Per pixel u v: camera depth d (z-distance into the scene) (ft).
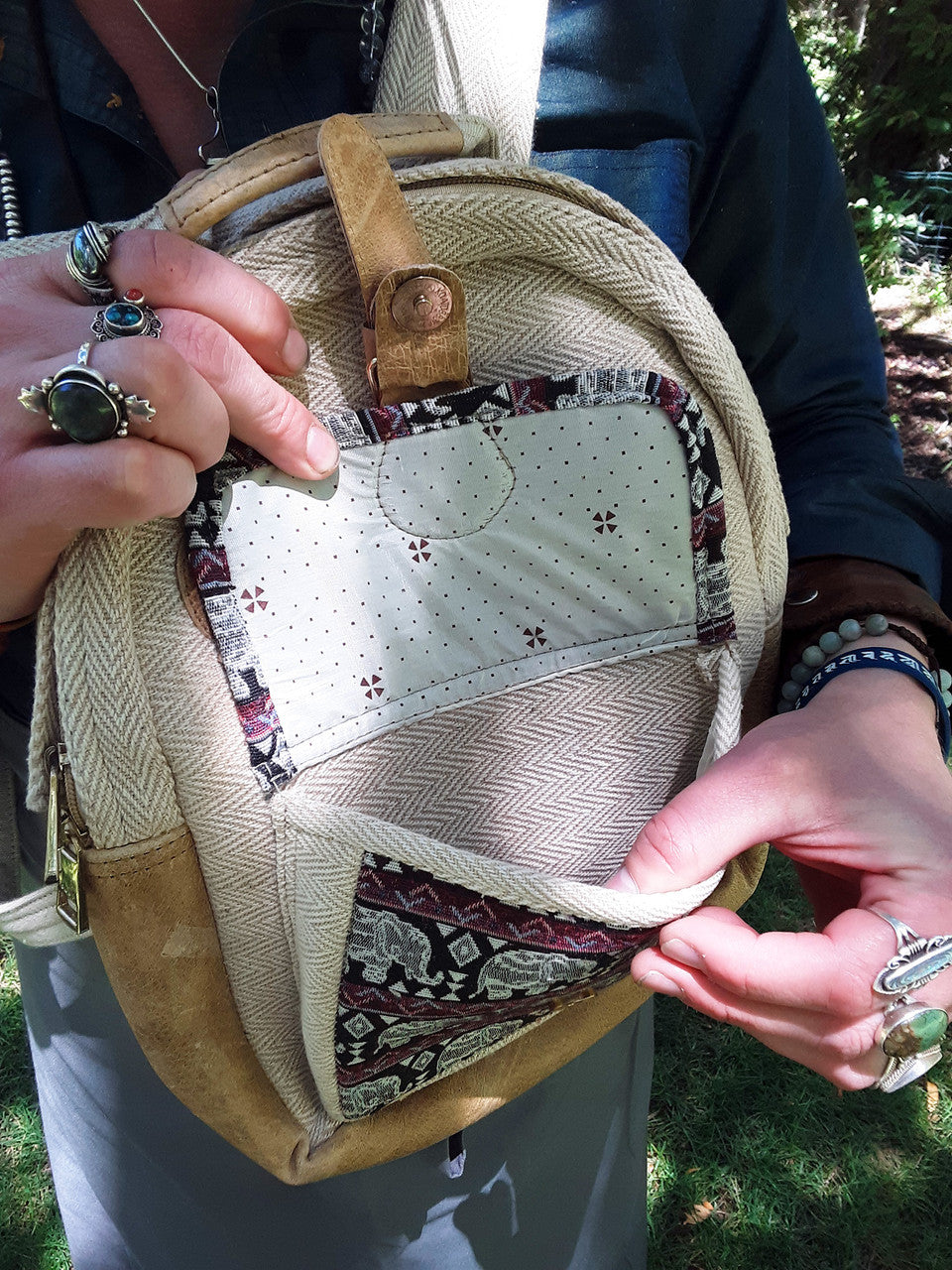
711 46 2.26
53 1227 4.83
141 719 1.57
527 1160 3.01
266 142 1.53
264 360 1.49
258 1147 2.13
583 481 1.81
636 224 1.75
